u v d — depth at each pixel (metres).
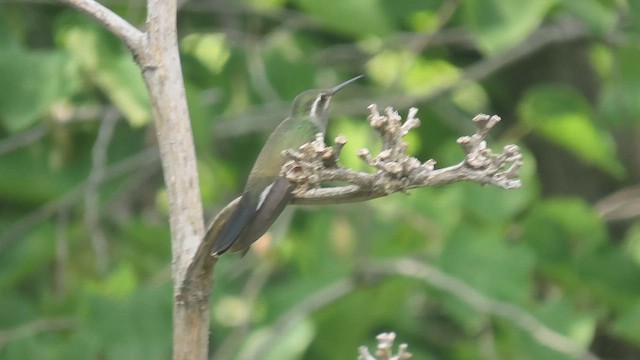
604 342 13.33
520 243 11.09
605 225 12.37
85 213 11.42
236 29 12.37
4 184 11.36
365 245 10.80
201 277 4.36
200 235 4.44
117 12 11.02
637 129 12.70
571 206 11.18
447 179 4.09
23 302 11.13
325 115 6.37
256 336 10.29
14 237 11.32
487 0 9.64
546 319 10.30
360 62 12.52
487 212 10.90
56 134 11.25
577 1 10.36
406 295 10.57
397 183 4.06
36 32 12.07
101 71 9.91
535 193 11.44
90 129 11.78
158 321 10.31
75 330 10.68
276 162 4.86
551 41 12.02
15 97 9.68
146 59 4.58
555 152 13.82
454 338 11.41
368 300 10.61
